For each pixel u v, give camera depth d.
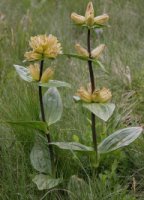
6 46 1.82
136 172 1.09
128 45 1.86
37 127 1.03
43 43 0.98
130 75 1.53
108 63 1.67
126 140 1.06
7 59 1.73
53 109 1.08
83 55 1.00
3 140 1.15
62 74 1.62
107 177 1.07
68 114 1.29
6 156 1.08
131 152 1.15
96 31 1.95
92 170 1.08
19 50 1.81
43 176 1.05
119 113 1.36
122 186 1.06
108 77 1.59
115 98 1.45
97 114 0.98
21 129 1.16
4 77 1.59
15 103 1.28
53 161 1.07
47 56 0.99
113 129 1.22
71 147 1.04
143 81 1.54
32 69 1.02
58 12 2.23
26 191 1.02
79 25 0.99
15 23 2.02
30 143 1.14
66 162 1.09
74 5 2.24
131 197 1.00
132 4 2.19
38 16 2.18
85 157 1.11
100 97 1.01
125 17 2.08
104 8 2.04
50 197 1.01
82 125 1.24
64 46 1.84
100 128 1.22
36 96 1.30
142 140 1.17
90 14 0.97
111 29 2.00
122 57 1.69
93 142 1.05
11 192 1.00
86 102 1.02
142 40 1.89
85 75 1.59
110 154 1.12
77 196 0.98
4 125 1.21
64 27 2.08
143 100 1.43
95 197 0.96
